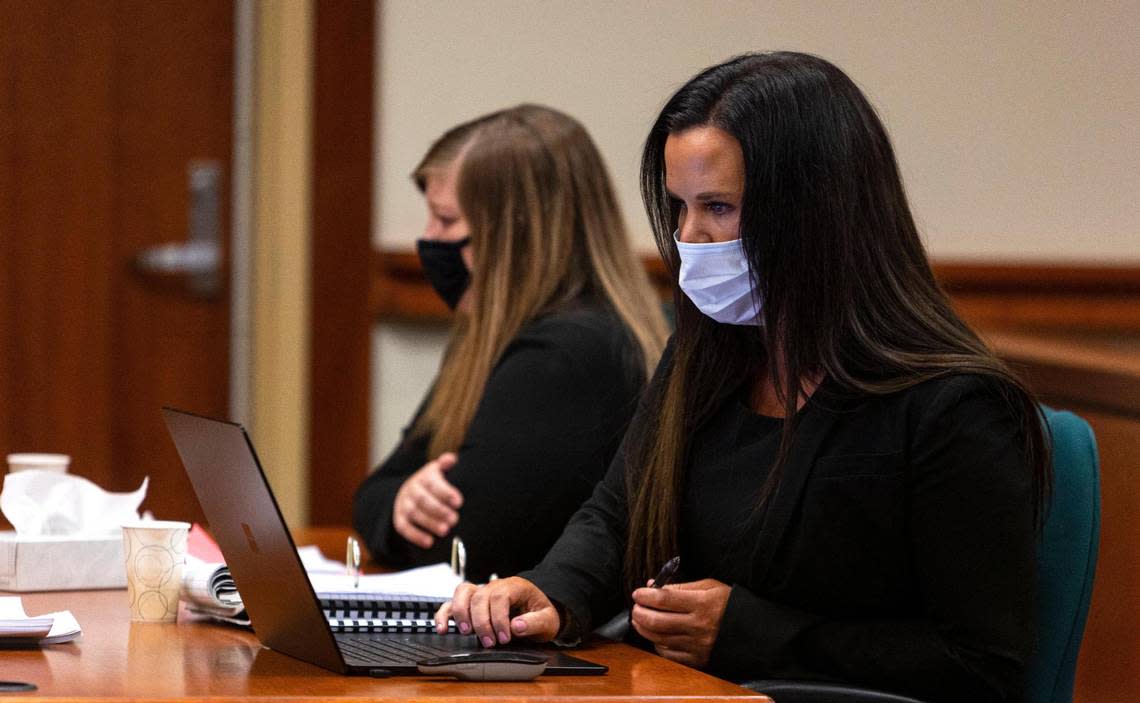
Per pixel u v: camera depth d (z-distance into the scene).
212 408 8.49
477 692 2.91
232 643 3.43
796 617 3.71
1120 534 4.73
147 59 8.35
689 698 2.92
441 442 5.52
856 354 3.74
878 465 3.67
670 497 4.02
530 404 5.17
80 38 8.32
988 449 3.59
